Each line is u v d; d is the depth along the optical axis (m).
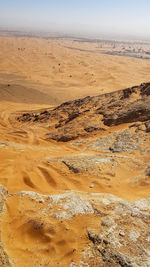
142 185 7.06
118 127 13.79
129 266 3.82
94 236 4.52
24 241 4.62
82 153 10.89
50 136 16.23
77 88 65.19
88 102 22.27
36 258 4.17
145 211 5.35
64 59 132.25
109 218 5.04
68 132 15.45
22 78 76.12
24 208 5.49
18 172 8.97
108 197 6.31
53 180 8.22
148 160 8.58
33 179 8.34
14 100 44.22
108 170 8.55
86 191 7.21
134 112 14.03
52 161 10.02
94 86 71.75
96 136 13.66
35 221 5.03
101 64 118.25
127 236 4.49
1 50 149.12
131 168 8.55
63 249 4.34
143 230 4.68
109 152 10.62
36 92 51.91
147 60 148.50
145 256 4.01
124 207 5.52
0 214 5.09
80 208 5.46
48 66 107.38
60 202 5.76
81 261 4.04
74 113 20.45
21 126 23.95
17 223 5.01
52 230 4.78
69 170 8.88
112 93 21.92
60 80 77.56
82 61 125.38
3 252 4.05
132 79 85.12
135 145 10.38
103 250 4.19
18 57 126.00
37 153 11.76
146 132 11.16
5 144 13.88
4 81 66.75
